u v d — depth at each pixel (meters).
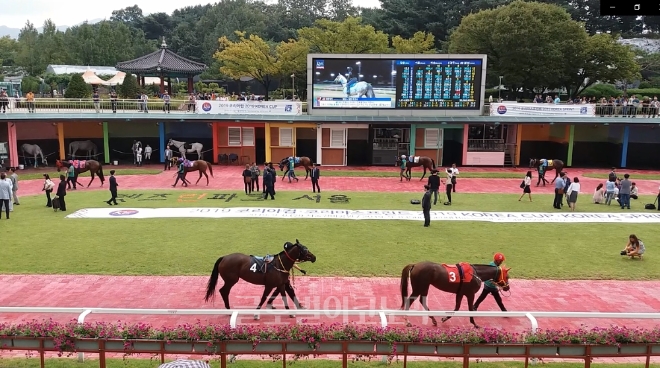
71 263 16.11
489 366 10.07
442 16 66.88
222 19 87.38
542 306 13.44
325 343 8.83
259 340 8.78
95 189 28.70
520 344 8.79
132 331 8.94
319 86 38.19
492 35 50.34
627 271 16.06
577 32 50.31
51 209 23.38
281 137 39.28
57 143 39.41
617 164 40.81
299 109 38.69
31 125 38.34
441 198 27.09
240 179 32.69
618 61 50.19
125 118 36.69
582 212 23.92
